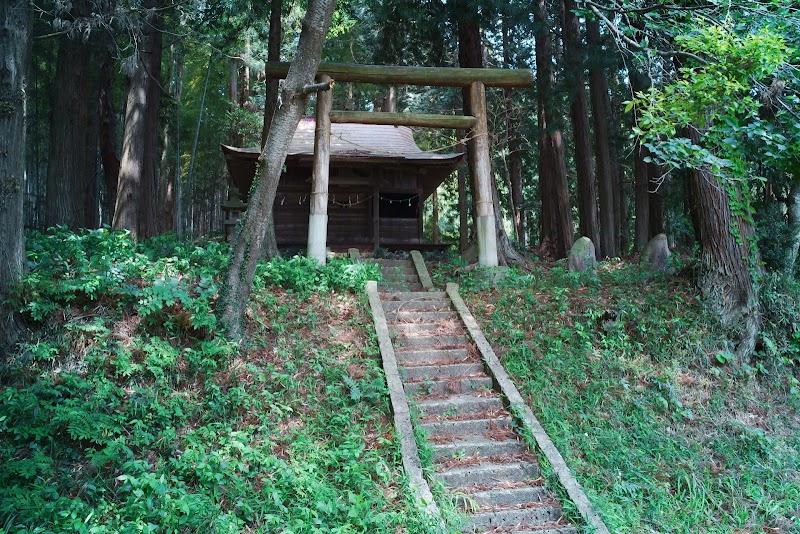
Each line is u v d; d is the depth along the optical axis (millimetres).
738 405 8406
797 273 11344
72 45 14453
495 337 9016
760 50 6547
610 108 23000
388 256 15344
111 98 19875
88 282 7332
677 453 7309
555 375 8352
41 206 29266
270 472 5953
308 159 17344
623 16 9672
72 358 6859
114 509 5195
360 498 5590
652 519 6234
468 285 10852
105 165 20000
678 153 7344
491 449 6824
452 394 7781
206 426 6371
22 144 7184
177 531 4969
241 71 31688
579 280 10992
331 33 26391
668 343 9156
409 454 6324
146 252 9789
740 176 8641
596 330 9414
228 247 10523
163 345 7125
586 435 7305
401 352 8367
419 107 31125
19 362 6680
